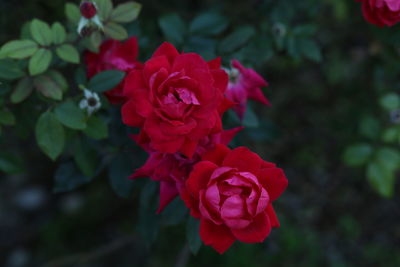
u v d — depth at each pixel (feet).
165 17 2.87
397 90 3.92
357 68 4.35
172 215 2.70
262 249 4.50
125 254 4.80
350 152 3.22
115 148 2.78
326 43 4.20
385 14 2.62
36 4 3.12
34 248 4.93
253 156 2.27
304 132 5.34
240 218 2.23
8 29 3.15
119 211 5.08
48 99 2.52
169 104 2.21
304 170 5.26
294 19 3.82
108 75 2.49
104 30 2.49
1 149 2.78
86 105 2.48
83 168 2.70
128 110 2.28
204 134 2.25
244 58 2.87
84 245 4.89
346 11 3.52
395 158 3.17
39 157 4.97
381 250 4.84
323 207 5.09
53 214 5.15
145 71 2.25
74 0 3.06
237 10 3.57
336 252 4.82
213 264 4.49
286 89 5.41
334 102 5.32
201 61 2.26
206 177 2.27
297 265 4.60
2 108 2.54
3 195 5.24
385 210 5.12
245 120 2.80
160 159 2.36
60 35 2.50
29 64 2.44
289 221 4.89
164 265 4.62
